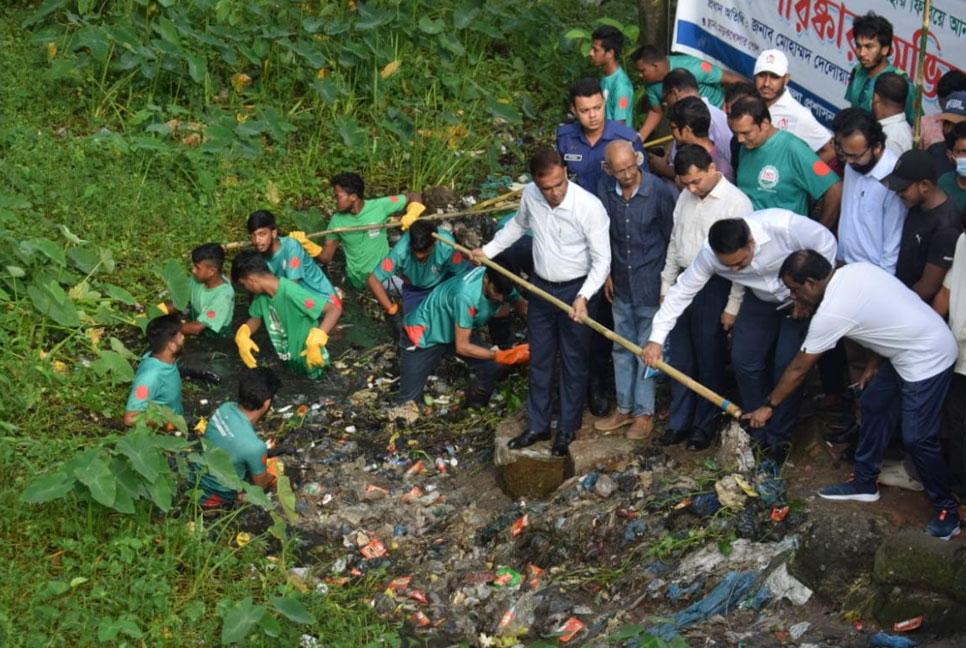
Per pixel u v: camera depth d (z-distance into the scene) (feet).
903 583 17.66
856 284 18.16
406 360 26.18
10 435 23.27
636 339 22.85
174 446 20.43
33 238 27.76
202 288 27.32
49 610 18.16
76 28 35.76
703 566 19.57
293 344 27.14
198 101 35.01
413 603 20.88
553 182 21.27
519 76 37.83
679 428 22.48
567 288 22.40
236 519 22.34
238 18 35.99
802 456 21.09
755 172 21.22
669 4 34.24
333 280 30.83
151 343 24.16
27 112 33.86
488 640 19.76
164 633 18.72
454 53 36.60
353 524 23.03
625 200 21.89
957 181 20.02
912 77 28.22
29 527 19.92
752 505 20.24
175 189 32.19
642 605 19.36
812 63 29.40
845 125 19.42
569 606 19.85
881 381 18.65
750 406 21.42
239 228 31.50
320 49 35.91
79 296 27.48
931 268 19.04
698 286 20.57
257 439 22.12
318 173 33.94
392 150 34.19
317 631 19.66
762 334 20.77
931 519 19.08
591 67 37.78
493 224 31.19
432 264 26.86
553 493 22.68
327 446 25.30
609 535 20.93
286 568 21.21
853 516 18.81
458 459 25.18
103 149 32.37
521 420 24.40
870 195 19.83
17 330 26.30
